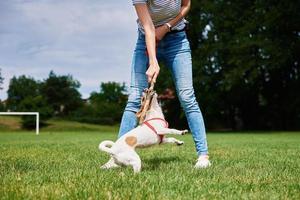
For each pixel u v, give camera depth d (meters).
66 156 3.71
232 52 16.42
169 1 2.78
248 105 19.67
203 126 2.90
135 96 2.82
